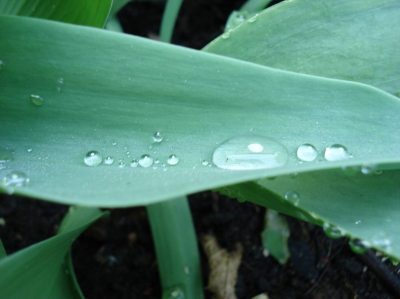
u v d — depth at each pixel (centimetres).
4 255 9
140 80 8
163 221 12
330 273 11
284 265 12
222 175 6
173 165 7
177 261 12
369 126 8
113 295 13
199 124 8
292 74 8
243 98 8
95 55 7
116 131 8
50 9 9
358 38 9
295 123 8
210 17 18
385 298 10
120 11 18
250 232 13
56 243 8
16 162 7
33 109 8
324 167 6
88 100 8
